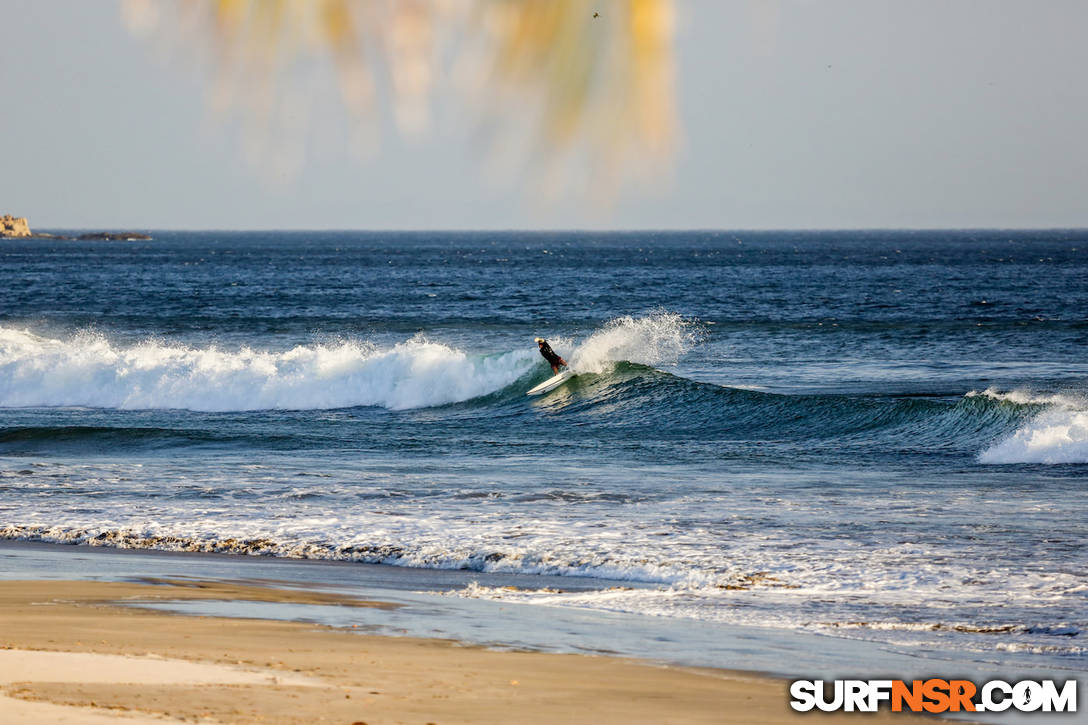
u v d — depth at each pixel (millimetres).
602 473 86062
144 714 26297
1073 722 31172
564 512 68500
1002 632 42125
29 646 34375
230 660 33500
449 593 48969
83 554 57656
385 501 72562
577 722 28656
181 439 105000
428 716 28188
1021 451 93938
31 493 75188
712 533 61812
